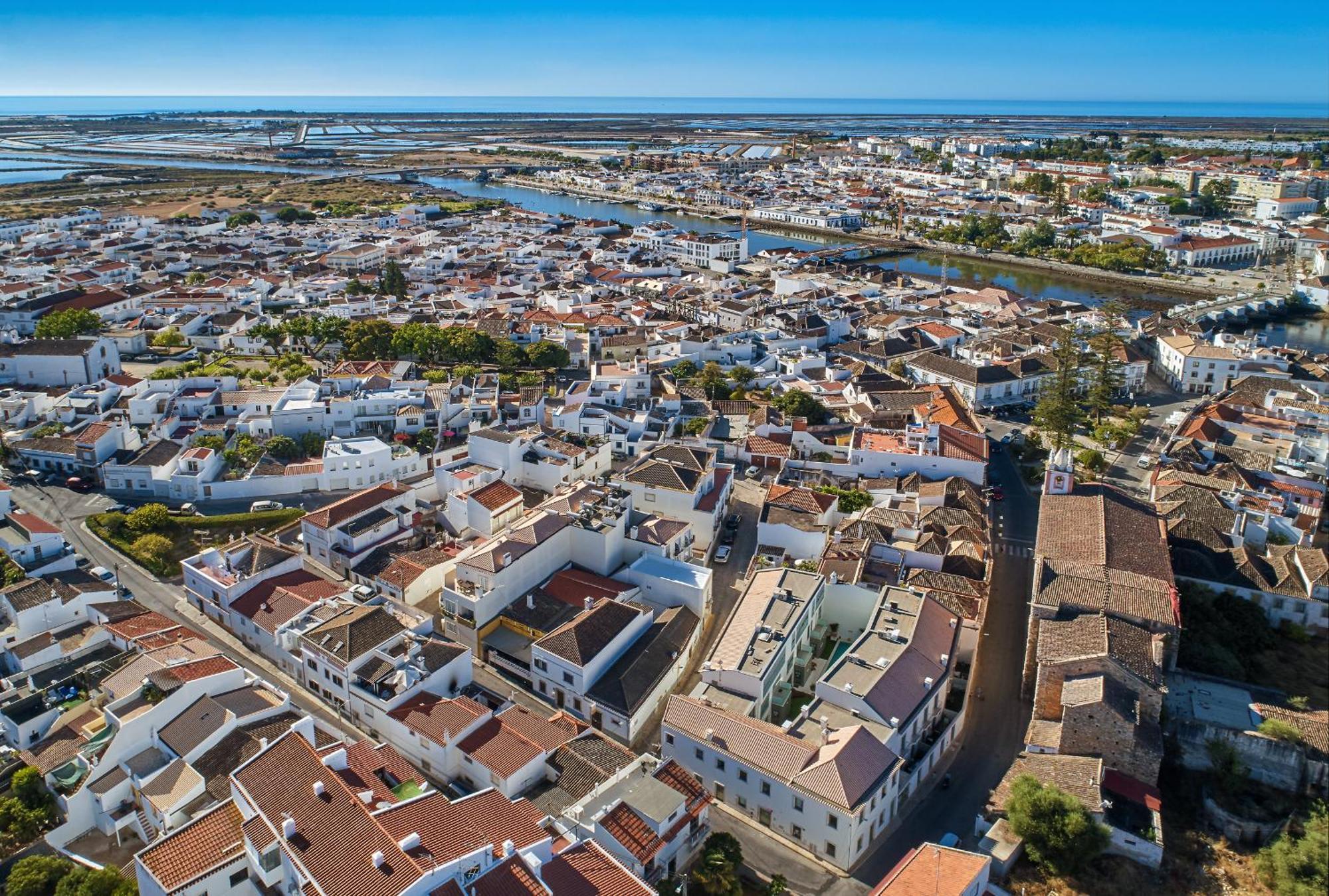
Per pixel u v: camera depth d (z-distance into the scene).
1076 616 135.50
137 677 119.75
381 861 86.19
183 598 157.38
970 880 94.81
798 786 108.94
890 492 196.12
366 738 125.00
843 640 153.38
